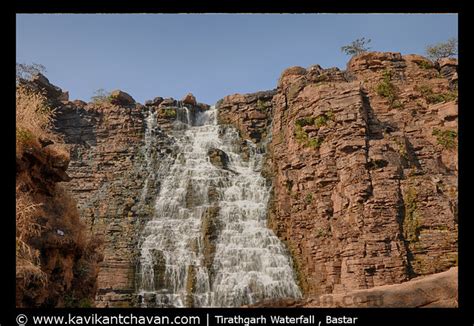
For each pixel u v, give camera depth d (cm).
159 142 3145
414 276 1967
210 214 2617
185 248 2541
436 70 2762
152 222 2712
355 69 2788
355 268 2011
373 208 2092
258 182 2800
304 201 2417
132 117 3194
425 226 2058
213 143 3184
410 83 2691
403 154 2270
